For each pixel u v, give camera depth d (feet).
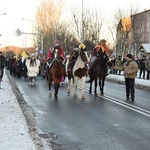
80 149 24.23
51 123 33.12
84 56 51.06
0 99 44.96
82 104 45.55
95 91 56.65
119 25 167.12
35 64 77.00
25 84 78.64
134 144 25.50
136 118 35.60
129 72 49.37
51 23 178.50
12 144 23.21
